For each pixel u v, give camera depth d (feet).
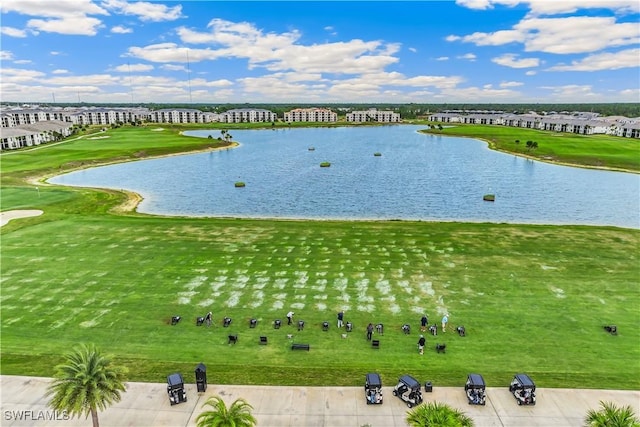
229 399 85.20
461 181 336.49
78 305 124.67
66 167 377.91
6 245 173.99
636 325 113.39
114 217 220.64
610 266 152.46
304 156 491.31
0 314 119.55
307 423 79.00
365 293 132.67
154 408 82.69
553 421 79.20
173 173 372.58
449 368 95.66
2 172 336.49
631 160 399.85
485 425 78.18
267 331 111.34
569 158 426.10
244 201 273.75
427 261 158.51
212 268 151.64
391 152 526.98
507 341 106.42
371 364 97.50
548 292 132.57
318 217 236.02
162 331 111.24
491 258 160.97
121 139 588.91
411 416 65.82
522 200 273.54
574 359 98.94
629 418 66.33
